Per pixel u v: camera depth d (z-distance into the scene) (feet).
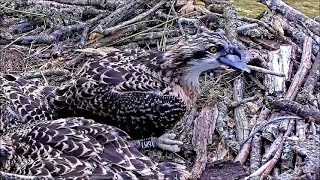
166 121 3.17
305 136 3.19
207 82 3.54
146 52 3.29
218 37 3.17
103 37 3.82
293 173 3.00
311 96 3.42
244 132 3.27
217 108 3.39
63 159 2.69
